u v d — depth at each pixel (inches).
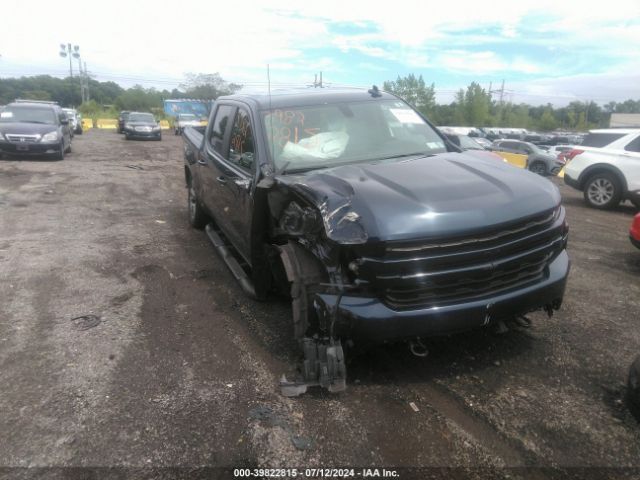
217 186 209.8
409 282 115.4
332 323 117.7
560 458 103.7
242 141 182.5
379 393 125.4
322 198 122.0
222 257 210.4
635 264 236.7
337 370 120.2
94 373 134.2
